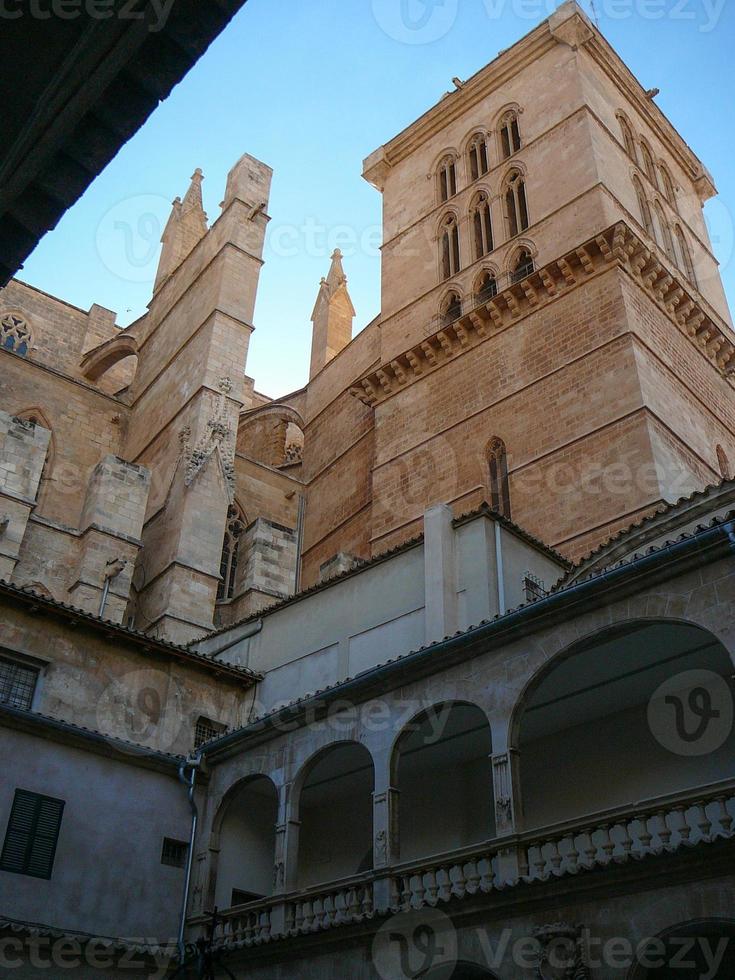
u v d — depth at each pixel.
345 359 47.72
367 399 41.38
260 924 18.25
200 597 33.78
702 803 13.41
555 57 42.56
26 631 22.08
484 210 42.19
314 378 50.28
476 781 20.42
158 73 8.25
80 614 22.50
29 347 52.31
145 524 38.22
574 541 29.75
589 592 15.94
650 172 43.47
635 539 21.62
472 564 22.27
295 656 25.02
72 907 18.64
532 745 19.88
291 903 18.06
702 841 12.71
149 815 20.61
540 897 14.13
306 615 25.53
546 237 37.59
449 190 45.19
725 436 35.88
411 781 21.42
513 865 14.95
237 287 42.75
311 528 44.38
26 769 19.25
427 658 17.89
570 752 19.20
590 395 32.19
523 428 33.88
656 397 31.59
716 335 37.41
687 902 12.80
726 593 14.55
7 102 8.10
